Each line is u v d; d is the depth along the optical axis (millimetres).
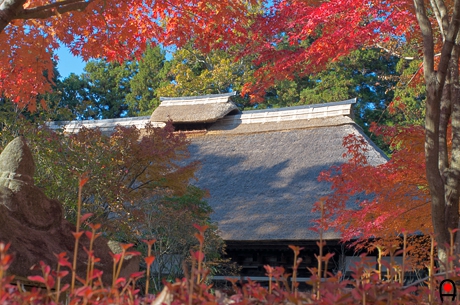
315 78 30250
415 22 7840
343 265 12898
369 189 7766
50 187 9438
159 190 11953
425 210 7520
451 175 5660
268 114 19953
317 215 14078
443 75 5500
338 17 7734
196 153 19203
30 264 3490
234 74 30469
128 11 7727
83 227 9570
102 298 1704
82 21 7328
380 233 7684
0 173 4055
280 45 20922
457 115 5875
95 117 36062
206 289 1716
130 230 10562
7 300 1474
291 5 7867
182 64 30531
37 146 9648
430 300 1923
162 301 1667
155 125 21281
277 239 13625
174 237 11562
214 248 12500
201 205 13203
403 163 7504
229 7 7664
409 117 25156
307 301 1630
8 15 5738
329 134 18094
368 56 27984
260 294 1680
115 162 10664
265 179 16516
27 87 8102
